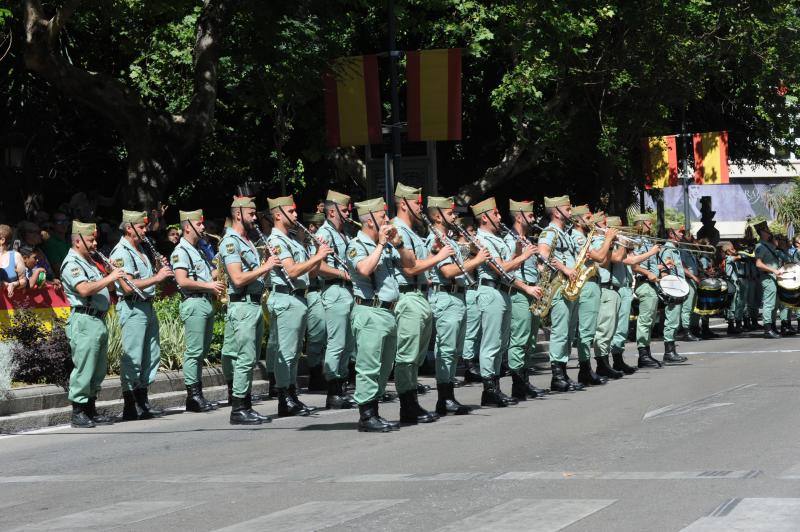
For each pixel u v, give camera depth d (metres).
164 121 26.12
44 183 34.94
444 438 12.89
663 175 40.25
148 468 11.73
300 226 15.92
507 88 32.84
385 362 13.97
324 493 9.69
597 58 36.62
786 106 43.44
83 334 15.75
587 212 19.34
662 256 23.78
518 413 15.14
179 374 18.94
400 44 34.28
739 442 11.59
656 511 8.41
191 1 27.09
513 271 16.56
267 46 26.11
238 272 15.46
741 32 38.25
